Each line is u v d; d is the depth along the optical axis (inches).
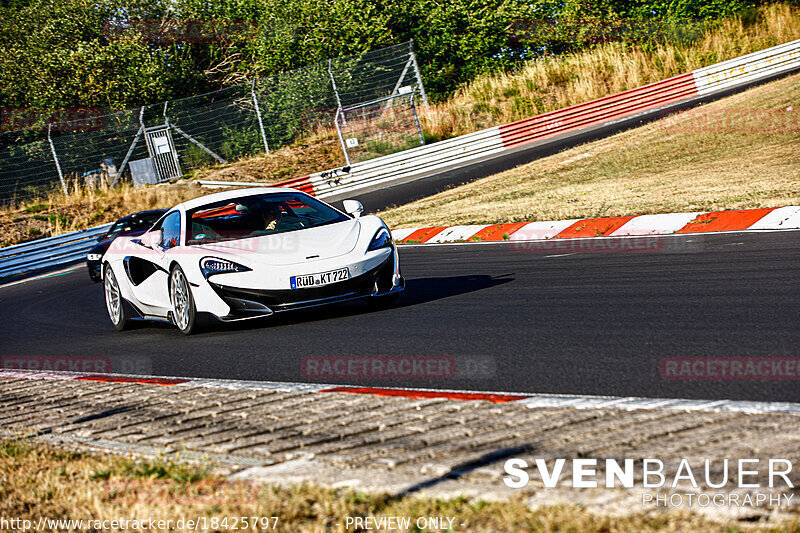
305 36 4938.5
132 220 2220.7
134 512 411.2
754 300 890.1
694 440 447.8
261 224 1122.7
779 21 5004.9
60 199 3654.0
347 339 909.8
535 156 3425.2
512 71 5036.9
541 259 1423.5
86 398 746.8
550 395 589.3
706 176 2192.4
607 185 2325.3
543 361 714.2
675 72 4680.1
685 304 910.4
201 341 1016.9
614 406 534.3
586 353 727.7
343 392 652.7
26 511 439.8
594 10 5369.1
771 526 332.5
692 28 5022.1
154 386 764.0
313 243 1056.8
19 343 1251.2
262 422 579.8
